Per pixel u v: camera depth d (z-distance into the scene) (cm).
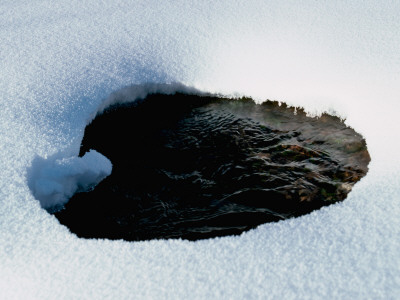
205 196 246
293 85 282
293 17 333
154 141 282
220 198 244
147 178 256
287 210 235
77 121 260
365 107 259
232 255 172
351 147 263
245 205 239
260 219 229
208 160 269
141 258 173
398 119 244
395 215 184
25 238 183
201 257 172
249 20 333
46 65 295
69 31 329
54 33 328
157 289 161
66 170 228
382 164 217
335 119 276
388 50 292
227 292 158
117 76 290
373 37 304
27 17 352
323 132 276
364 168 251
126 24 335
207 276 164
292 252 172
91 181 244
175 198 244
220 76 292
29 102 264
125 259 173
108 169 249
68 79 284
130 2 367
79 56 304
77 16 349
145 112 298
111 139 281
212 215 234
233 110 296
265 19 334
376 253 169
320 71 284
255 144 278
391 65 280
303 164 261
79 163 232
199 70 295
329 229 180
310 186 247
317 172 255
